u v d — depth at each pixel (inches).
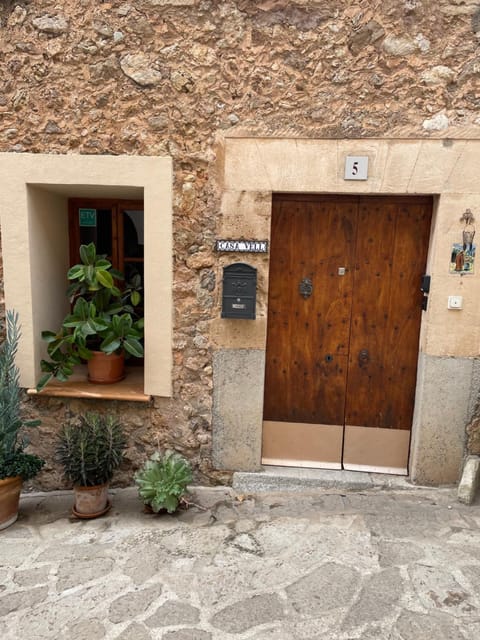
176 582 87.3
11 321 112.5
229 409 122.3
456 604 80.7
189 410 123.2
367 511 111.2
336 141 111.1
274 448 129.3
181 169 115.3
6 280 121.5
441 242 110.8
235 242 114.7
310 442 128.3
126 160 114.9
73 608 80.8
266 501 117.4
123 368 134.6
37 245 124.0
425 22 106.4
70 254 142.6
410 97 108.7
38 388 121.0
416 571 89.1
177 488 108.8
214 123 113.3
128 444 126.4
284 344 125.3
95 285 119.2
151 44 112.3
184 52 112.0
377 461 127.1
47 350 128.2
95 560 94.3
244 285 114.5
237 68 111.5
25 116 116.6
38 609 80.7
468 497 112.7
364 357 124.0
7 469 107.0
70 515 114.8
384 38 107.7
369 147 110.5
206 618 78.3
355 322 123.1
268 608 80.4
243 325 118.7
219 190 115.0
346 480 122.2
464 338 113.3
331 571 89.5
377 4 106.8
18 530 107.6
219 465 124.9
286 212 120.3
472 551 95.1
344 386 125.6
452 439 117.4
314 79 110.4
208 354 120.8
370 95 109.6
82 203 140.3
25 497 127.3
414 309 120.6
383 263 120.3
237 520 109.0
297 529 104.3
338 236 120.4
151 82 113.3
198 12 110.6
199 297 118.8
